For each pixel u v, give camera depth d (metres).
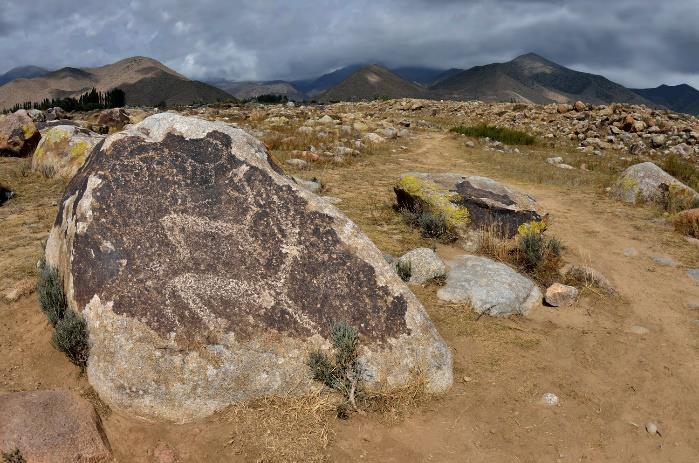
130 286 4.29
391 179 12.84
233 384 4.10
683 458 4.00
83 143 11.37
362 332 4.43
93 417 3.85
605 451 4.04
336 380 4.23
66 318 4.32
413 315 4.62
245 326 4.25
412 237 8.23
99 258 4.45
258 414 4.05
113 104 67.12
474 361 5.07
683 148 21.11
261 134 19.58
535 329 5.86
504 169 16.00
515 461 3.88
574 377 4.95
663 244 8.84
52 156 11.43
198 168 5.00
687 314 6.38
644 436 4.23
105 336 4.16
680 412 4.54
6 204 9.28
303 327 4.34
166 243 4.54
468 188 8.91
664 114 26.45
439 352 4.63
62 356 4.54
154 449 3.81
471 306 6.07
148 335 4.10
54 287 4.66
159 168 4.95
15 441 3.49
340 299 4.52
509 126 28.44
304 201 4.99
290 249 4.68
